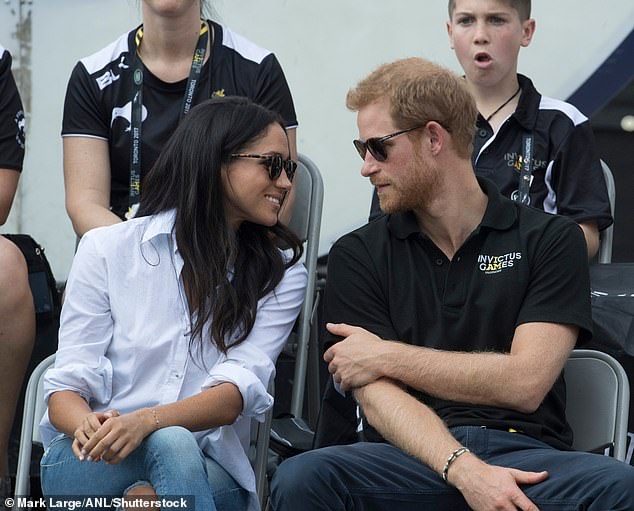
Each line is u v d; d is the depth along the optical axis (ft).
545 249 41.16
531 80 58.08
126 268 41.04
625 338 46.32
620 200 61.31
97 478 38.22
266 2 62.08
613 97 61.52
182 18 51.52
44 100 61.62
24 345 48.19
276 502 38.52
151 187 41.91
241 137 41.14
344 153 62.13
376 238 42.83
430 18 61.98
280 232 42.57
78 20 61.62
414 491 39.22
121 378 40.55
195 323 40.68
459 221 41.75
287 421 47.62
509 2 53.31
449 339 41.39
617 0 61.41
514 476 37.81
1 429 47.93
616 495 36.76
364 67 62.13
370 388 40.27
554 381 40.22
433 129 41.19
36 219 61.77
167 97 52.11
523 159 53.06
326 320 42.98
